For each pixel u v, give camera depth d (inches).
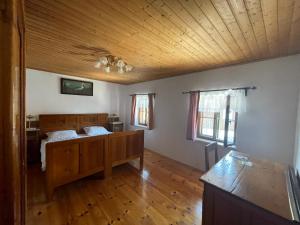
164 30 64.3
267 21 55.5
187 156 142.0
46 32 67.9
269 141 94.5
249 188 47.6
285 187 48.4
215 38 69.9
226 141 111.8
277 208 38.3
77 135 160.1
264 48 79.4
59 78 161.5
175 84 154.0
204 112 132.3
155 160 151.9
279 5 46.8
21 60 33.0
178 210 79.8
